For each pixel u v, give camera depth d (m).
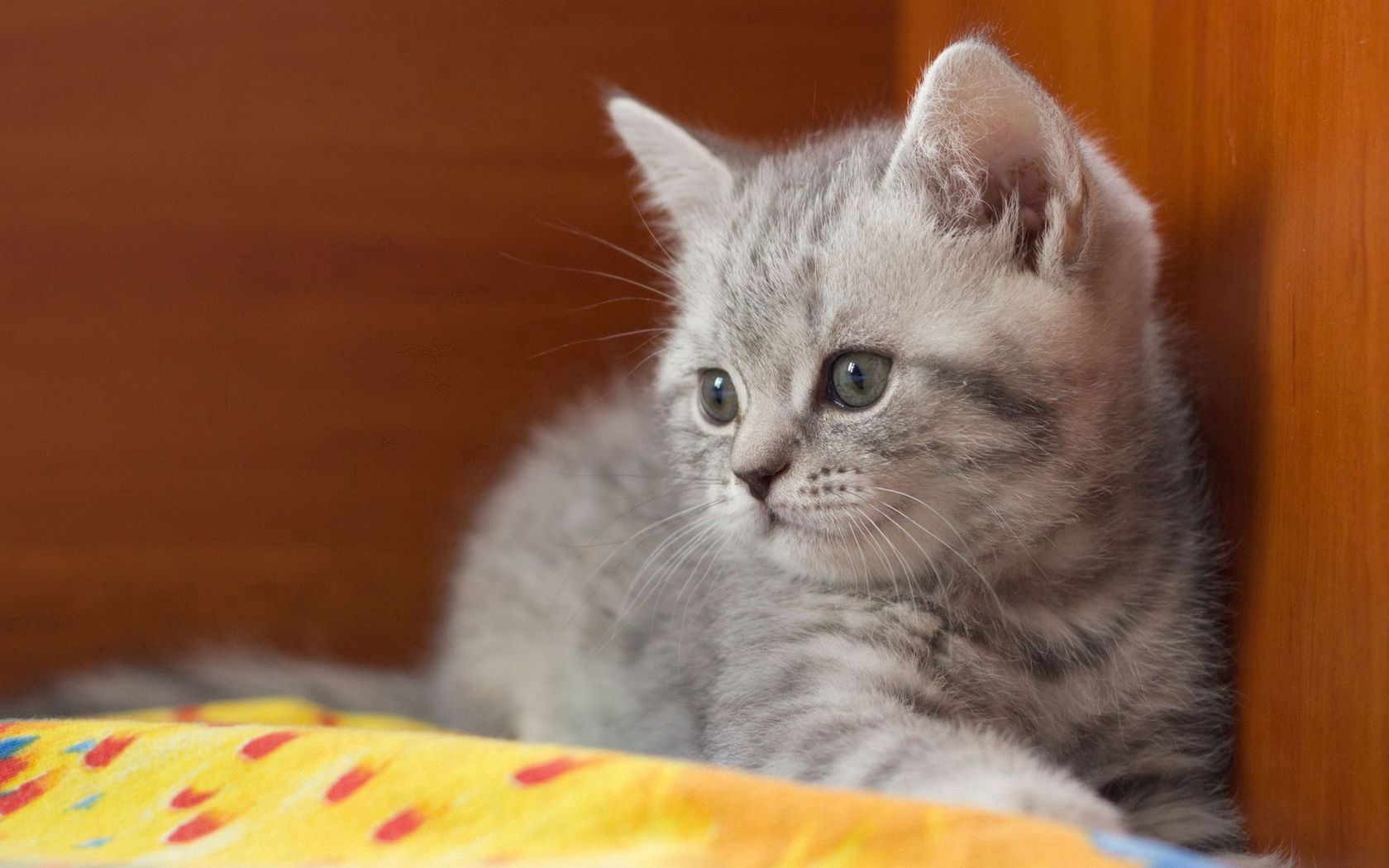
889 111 0.68
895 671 0.55
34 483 0.69
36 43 0.68
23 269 0.68
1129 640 0.56
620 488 0.65
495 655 0.67
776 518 0.56
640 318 0.71
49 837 0.50
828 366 0.56
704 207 0.61
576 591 0.65
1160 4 0.58
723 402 0.58
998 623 0.56
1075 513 0.55
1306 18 0.53
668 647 0.61
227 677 0.67
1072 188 0.54
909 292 0.55
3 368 0.68
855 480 0.55
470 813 0.48
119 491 0.69
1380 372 0.50
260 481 0.70
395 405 0.70
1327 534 0.52
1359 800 0.51
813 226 0.57
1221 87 0.56
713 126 0.70
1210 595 0.56
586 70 0.70
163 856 0.48
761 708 0.55
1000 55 0.54
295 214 0.69
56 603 0.69
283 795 0.50
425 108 0.70
